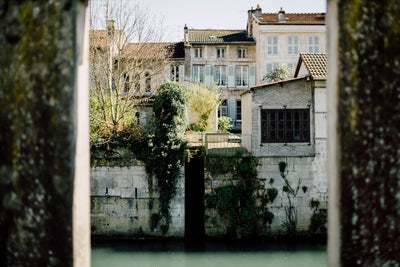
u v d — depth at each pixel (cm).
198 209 1597
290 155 1484
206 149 1478
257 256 1291
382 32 375
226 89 3131
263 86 1487
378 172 372
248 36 3262
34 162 372
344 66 363
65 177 364
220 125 2653
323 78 1432
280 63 2825
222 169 1461
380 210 373
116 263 1234
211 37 3216
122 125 1620
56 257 369
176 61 2989
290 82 1496
